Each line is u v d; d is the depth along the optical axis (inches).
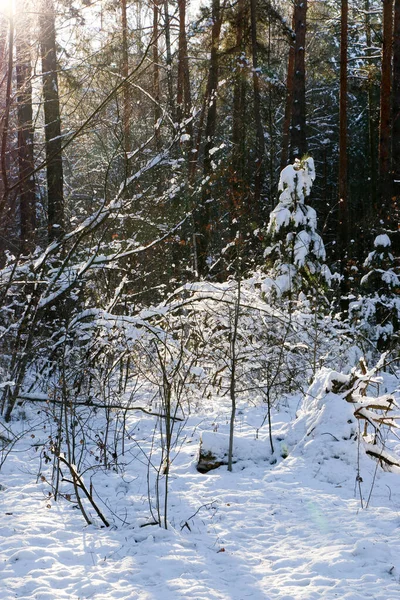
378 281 539.5
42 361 351.6
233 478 226.2
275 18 767.1
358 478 203.9
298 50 662.5
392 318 520.4
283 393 354.6
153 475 232.5
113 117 410.3
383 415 242.2
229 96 910.4
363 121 1240.8
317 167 1221.1
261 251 484.1
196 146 493.4
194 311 345.1
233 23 749.9
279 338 330.6
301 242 434.9
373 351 466.9
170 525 183.6
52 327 358.9
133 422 301.6
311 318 357.4
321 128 1233.4
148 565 157.0
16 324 319.9
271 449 251.4
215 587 145.7
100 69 337.1
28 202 513.3
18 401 320.2
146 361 326.3
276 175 871.1
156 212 378.3
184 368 307.1
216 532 179.6
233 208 464.1
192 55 727.7
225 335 334.0
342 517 184.7
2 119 323.9
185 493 212.4
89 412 292.8
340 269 653.3
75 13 406.0
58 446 229.5
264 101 901.8
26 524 184.1
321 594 138.9
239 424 298.0
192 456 253.1
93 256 317.7
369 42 990.4
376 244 540.7
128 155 334.0
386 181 579.2
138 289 390.6
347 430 235.1
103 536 177.0
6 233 404.2
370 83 945.5
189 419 308.2
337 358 376.8
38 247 339.3
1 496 209.9
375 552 156.6
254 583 147.5
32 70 367.9
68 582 149.2
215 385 355.3
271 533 178.4
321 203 1096.2
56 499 208.2
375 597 135.9
